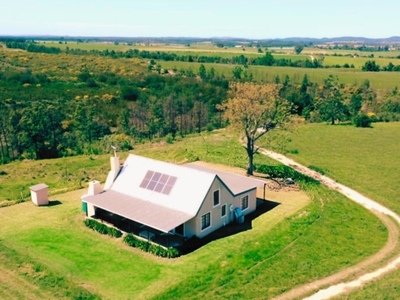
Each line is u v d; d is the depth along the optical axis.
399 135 81.25
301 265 28.91
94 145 72.38
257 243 32.66
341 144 72.50
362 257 30.41
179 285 26.59
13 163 61.03
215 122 93.50
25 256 30.56
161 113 89.50
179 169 36.94
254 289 26.06
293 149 67.81
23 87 106.00
